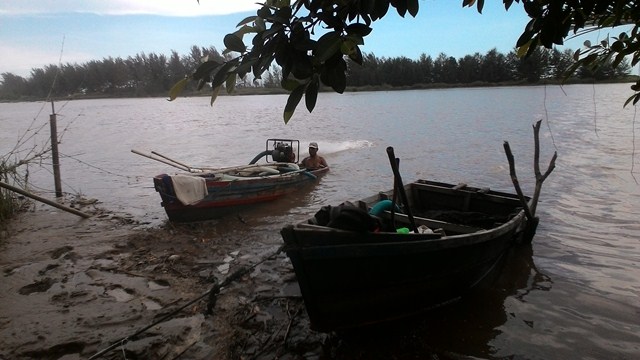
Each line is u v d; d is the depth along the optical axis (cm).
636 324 554
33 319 546
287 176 1130
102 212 1078
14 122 4003
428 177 1445
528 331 543
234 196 1017
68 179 1530
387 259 489
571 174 1400
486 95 6341
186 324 539
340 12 178
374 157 1831
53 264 719
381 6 167
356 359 487
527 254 777
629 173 1388
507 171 1486
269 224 970
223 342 508
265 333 528
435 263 532
